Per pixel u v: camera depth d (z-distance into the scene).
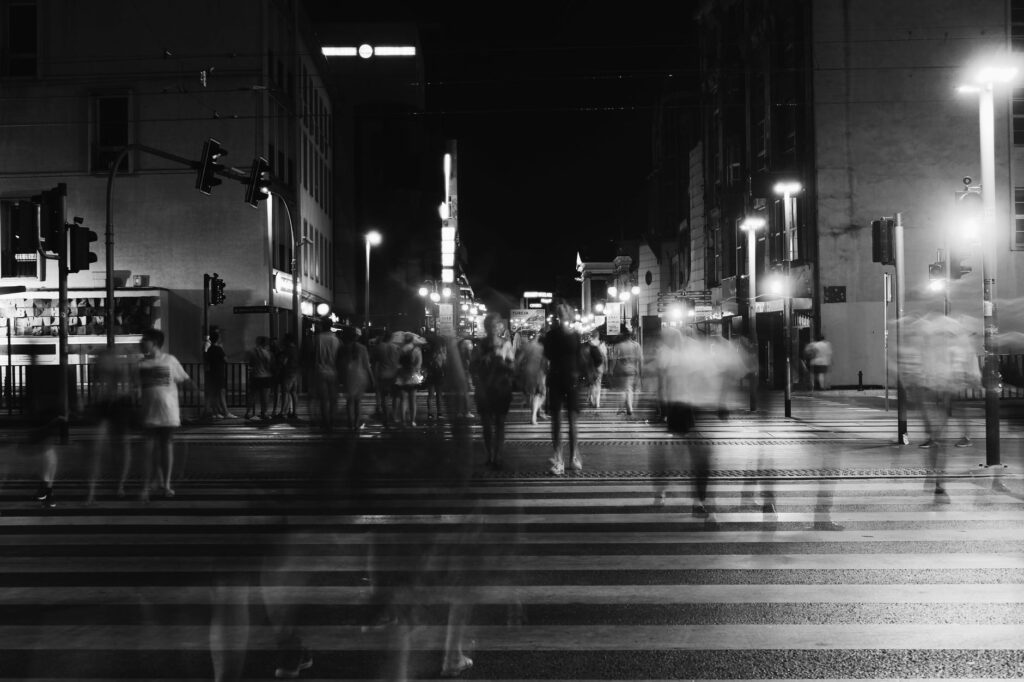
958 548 7.72
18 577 6.90
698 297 47.28
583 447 15.77
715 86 47.03
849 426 19.30
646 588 6.53
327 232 54.88
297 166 42.34
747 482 11.38
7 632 5.61
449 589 4.92
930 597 6.26
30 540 8.23
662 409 10.68
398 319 48.47
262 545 7.96
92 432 19.02
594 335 25.36
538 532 8.47
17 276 35.12
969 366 11.20
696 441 9.23
